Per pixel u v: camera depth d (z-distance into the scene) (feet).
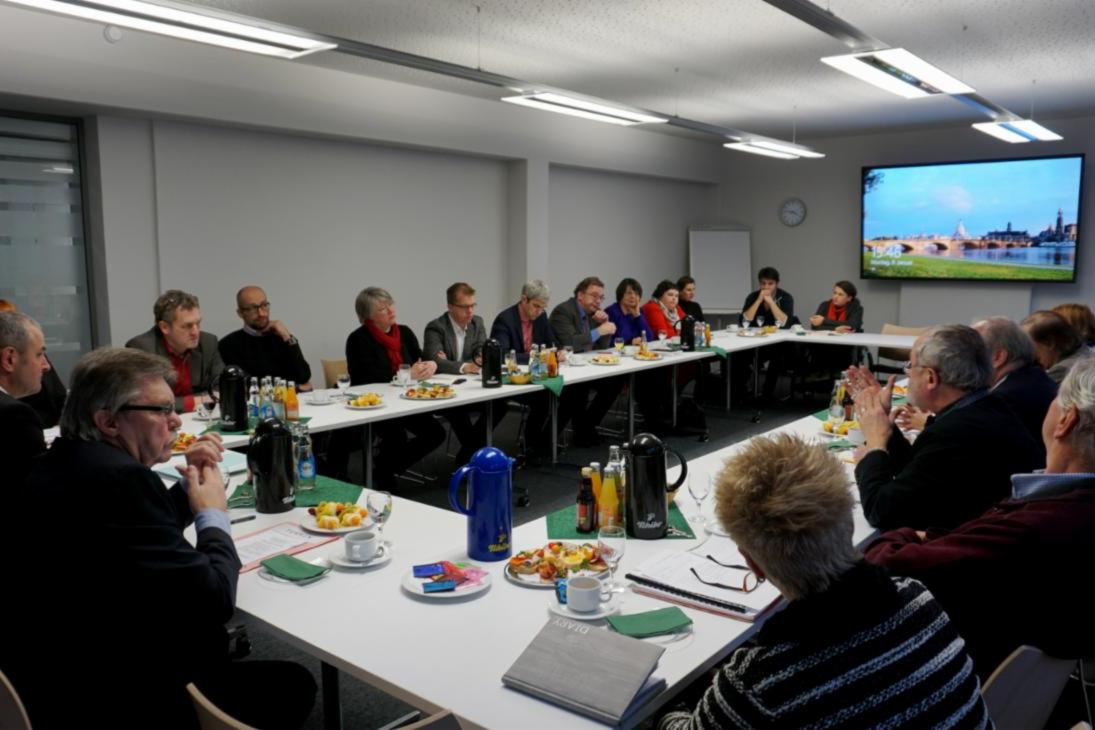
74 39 14.39
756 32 15.93
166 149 16.89
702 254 31.71
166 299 12.07
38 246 15.70
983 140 27.53
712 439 19.43
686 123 19.65
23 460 5.88
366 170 20.86
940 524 6.55
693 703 5.72
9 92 13.70
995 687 4.32
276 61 17.69
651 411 19.95
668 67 18.85
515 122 23.49
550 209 26.13
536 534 6.82
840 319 24.09
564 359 17.24
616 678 4.17
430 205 22.54
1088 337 10.96
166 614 4.53
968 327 7.10
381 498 6.84
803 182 31.35
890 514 6.69
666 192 31.01
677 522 7.06
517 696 4.25
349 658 4.65
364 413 11.80
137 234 16.61
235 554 5.27
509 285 25.08
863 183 29.32
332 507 6.94
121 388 4.82
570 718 4.04
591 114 17.70
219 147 17.80
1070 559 4.62
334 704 6.47
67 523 4.39
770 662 3.23
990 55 17.69
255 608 5.32
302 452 7.93
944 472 6.49
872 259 29.55
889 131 29.04
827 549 3.26
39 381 7.67
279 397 10.98
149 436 4.96
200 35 10.90
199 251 17.63
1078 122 25.94
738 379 24.11
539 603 5.41
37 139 15.56
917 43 16.71
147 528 4.52
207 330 17.97
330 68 18.71
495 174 24.31
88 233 16.35
